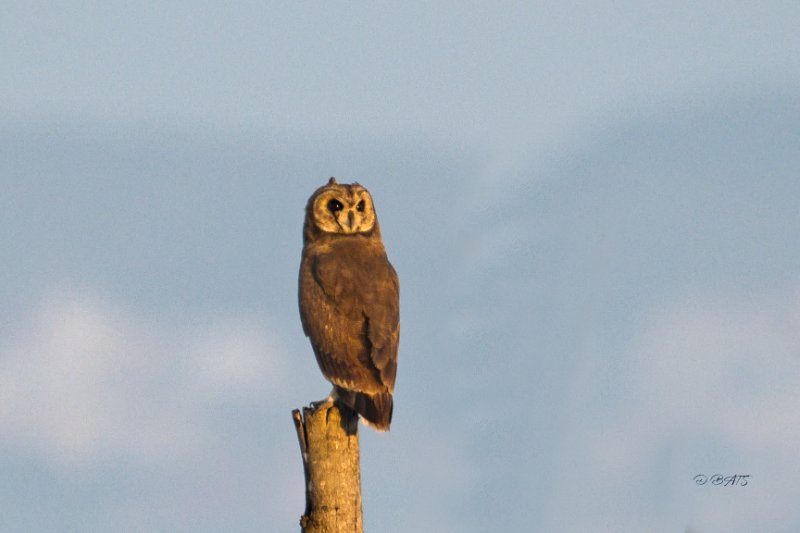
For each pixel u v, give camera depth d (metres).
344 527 11.82
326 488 11.83
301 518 11.98
